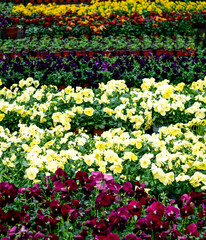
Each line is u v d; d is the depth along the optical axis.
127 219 3.05
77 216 2.98
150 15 12.73
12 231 2.84
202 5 15.55
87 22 11.61
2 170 3.70
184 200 3.17
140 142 3.98
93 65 8.16
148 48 10.48
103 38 11.70
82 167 3.74
